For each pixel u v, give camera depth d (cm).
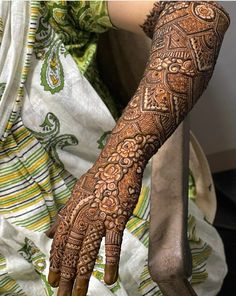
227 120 91
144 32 54
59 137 54
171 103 45
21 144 52
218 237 72
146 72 46
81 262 42
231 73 86
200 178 73
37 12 52
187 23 46
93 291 51
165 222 49
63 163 56
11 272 54
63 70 54
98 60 68
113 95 71
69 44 58
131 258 55
